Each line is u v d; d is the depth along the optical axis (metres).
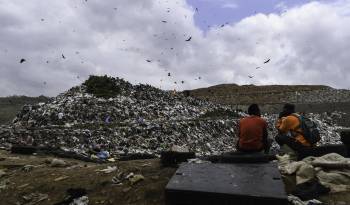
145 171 8.76
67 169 9.89
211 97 71.62
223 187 6.77
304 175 7.61
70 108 30.45
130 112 32.19
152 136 26.36
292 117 9.30
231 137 32.03
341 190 7.27
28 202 8.30
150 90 40.97
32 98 54.41
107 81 37.50
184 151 9.59
